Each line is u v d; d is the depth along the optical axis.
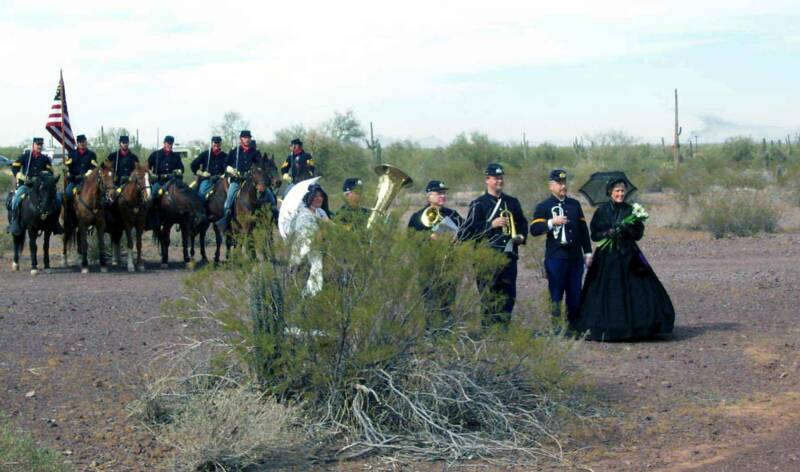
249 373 8.28
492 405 8.02
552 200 11.66
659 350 11.22
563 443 7.86
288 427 7.64
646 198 38.88
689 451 7.71
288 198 9.32
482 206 10.95
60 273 19.34
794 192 34.72
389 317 8.02
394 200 8.84
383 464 7.34
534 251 16.97
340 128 59.00
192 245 20.97
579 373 8.56
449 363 8.21
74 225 20.34
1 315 13.52
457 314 8.26
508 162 59.44
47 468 6.86
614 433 8.15
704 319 13.22
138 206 19.44
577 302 11.80
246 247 8.27
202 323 8.74
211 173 20.80
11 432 7.53
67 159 20.05
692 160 57.84
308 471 7.17
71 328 12.55
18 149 52.59
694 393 9.40
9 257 22.61
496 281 10.55
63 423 8.28
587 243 11.84
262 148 46.47
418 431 7.83
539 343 8.20
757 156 64.94
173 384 8.57
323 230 8.00
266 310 8.10
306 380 8.17
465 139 62.03
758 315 13.47
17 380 9.73
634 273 11.68
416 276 7.99
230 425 7.26
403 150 60.81
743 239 24.30
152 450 7.56
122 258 21.92
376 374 7.97
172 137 20.86
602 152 54.97
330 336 7.91
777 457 7.54
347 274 7.97
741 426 8.38
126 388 9.36
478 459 7.48
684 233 26.12
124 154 20.42
